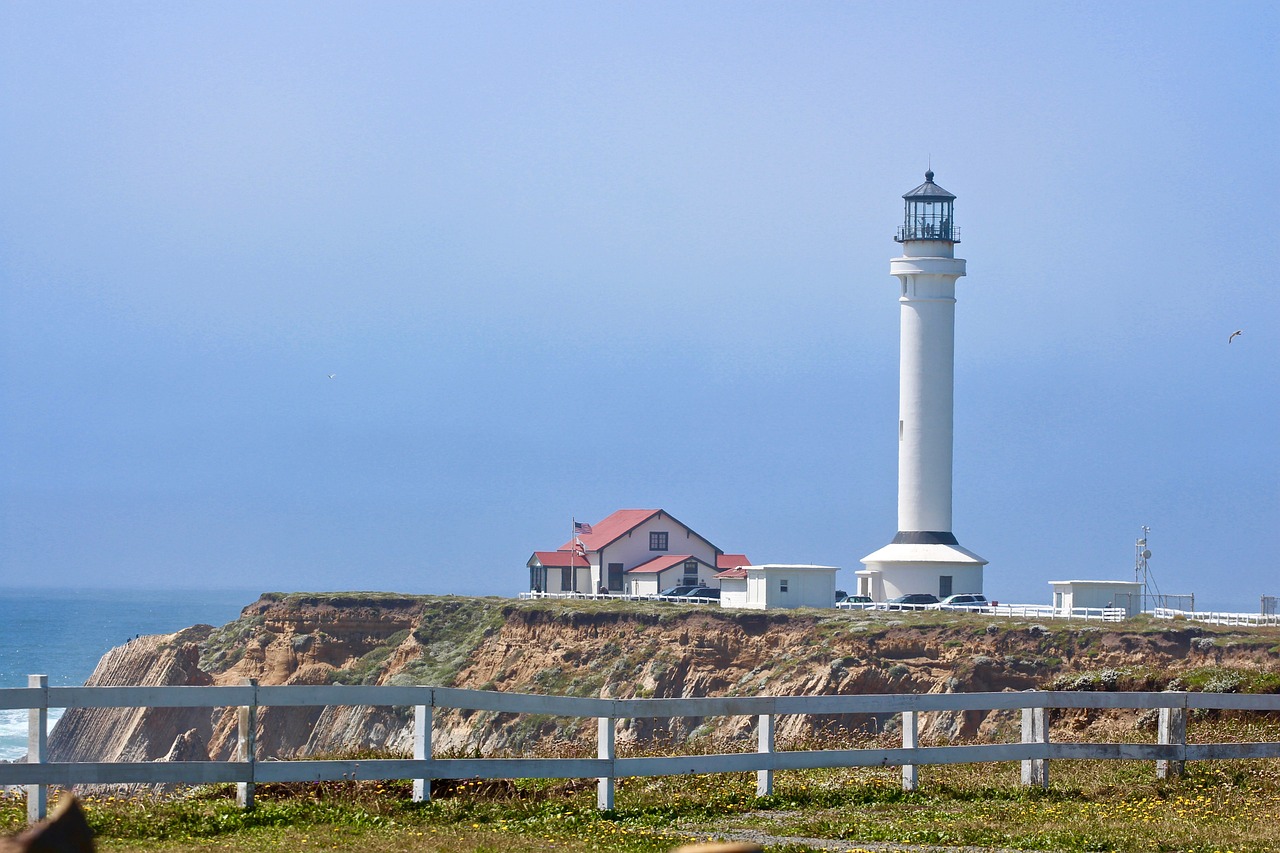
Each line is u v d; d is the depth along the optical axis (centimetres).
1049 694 5459
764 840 4381
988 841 4369
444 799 4800
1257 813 4916
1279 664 15438
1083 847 4303
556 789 5175
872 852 4153
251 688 4538
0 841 1105
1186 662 17150
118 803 4700
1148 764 5906
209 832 4309
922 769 5978
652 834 4412
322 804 4641
